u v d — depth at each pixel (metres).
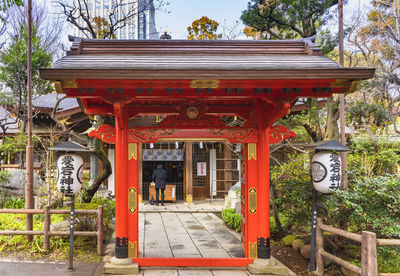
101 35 10.16
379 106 10.21
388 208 4.61
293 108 9.99
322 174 4.80
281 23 8.23
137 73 4.14
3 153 14.03
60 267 5.11
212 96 4.83
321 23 8.30
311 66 4.57
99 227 5.77
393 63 11.11
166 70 4.16
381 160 9.17
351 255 5.21
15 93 12.94
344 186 5.56
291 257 5.88
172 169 16.14
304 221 5.86
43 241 5.80
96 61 4.56
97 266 5.23
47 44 14.43
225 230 8.43
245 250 5.52
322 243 4.92
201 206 12.54
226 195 13.69
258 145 5.54
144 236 7.68
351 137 10.46
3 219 7.24
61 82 4.25
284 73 4.22
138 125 5.79
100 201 8.23
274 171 7.50
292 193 5.85
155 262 5.27
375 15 11.54
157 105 5.80
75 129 13.65
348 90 4.55
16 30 12.91
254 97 4.98
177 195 15.38
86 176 12.39
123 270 4.98
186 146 13.46
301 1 7.23
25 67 12.47
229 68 4.23
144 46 5.21
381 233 4.66
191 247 6.61
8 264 5.16
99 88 4.49
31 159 6.35
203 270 5.23
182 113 5.49
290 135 5.57
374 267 3.64
